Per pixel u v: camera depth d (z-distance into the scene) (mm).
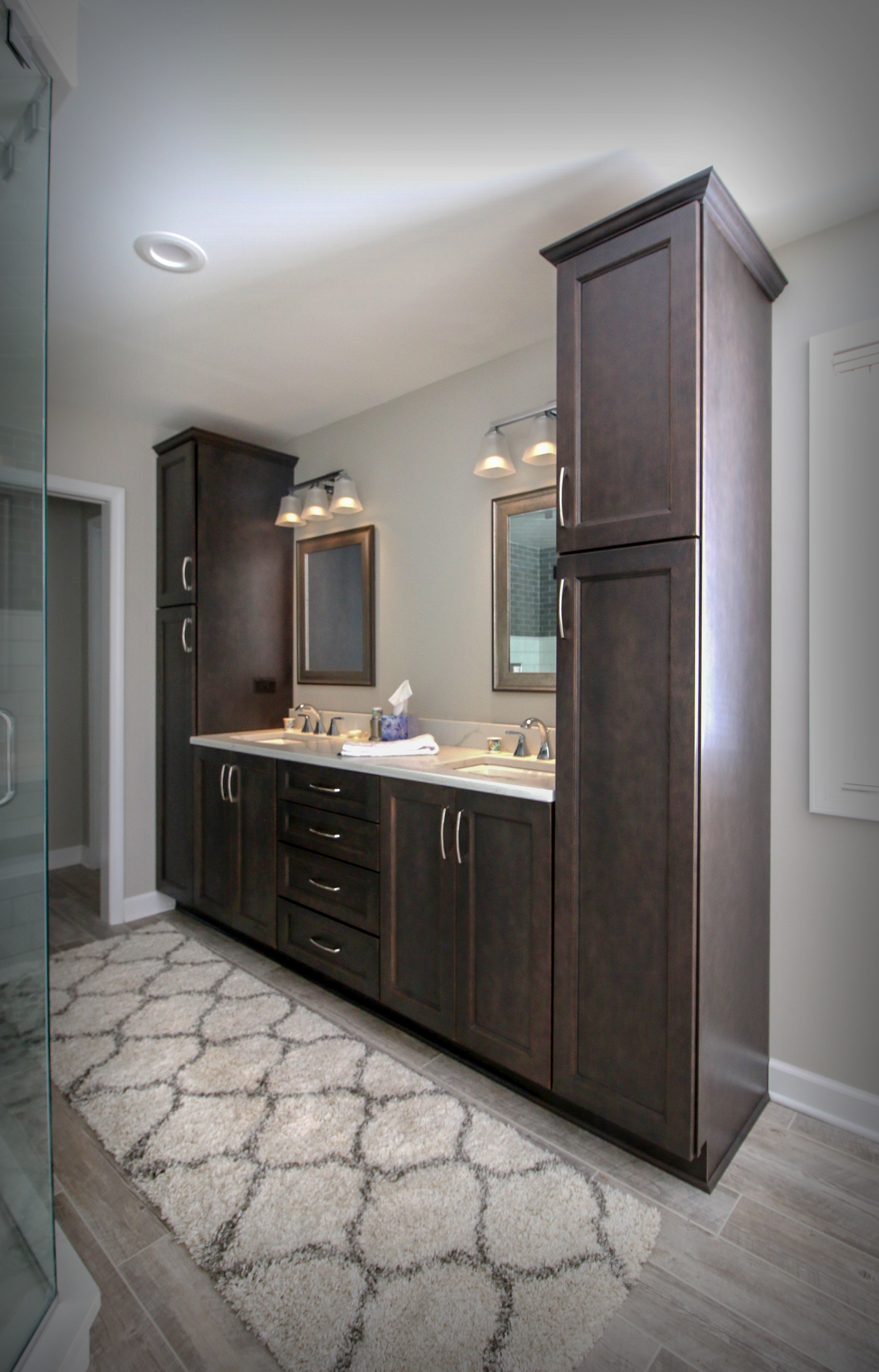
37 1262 1188
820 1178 1635
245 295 2199
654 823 1571
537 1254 1386
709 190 1476
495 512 2648
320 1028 2268
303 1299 1284
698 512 1497
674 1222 1485
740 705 1724
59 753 4258
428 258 2004
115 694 3293
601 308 1653
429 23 1259
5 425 1164
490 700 2693
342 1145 1699
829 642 1844
